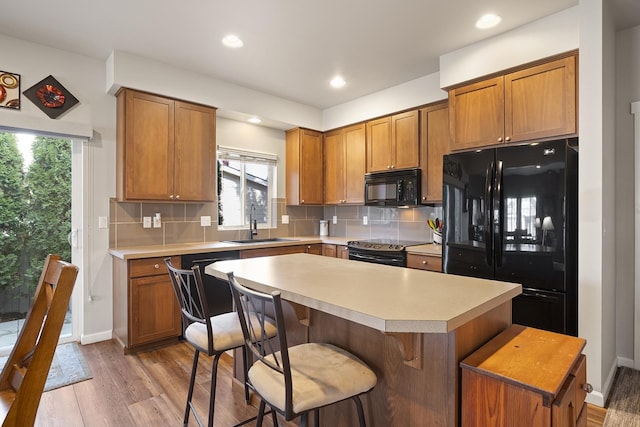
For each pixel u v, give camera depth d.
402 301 1.29
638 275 2.59
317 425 1.39
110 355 2.81
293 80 3.61
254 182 4.43
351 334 1.58
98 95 3.09
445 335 1.24
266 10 2.35
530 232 2.35
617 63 2.68
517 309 2.39
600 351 2.12
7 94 2.68
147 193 3.13
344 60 3.13
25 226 2.90
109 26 2.55
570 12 2.33
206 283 3.22
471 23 2.52
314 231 5.02
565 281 2.21
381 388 1.45
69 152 3.08
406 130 3.67
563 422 1.07
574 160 2.25
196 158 3.43
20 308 2.88
